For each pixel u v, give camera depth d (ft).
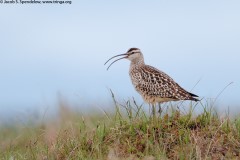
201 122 136.77
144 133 134.82
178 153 127.34
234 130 133.69
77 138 138.10
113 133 136.46
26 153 139.64
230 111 146.92
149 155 127.95
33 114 161.89
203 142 129.59
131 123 137.39
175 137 131.85
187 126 135.95
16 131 180.04
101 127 137.90
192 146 128.06
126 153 130.41
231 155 126.82
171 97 157.69
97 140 135.23
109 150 132.05
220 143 129.90
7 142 166.71
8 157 138.21
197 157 124.88
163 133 134.31
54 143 139.64
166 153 129.08
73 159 131.54
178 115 138.51
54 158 133.59
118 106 143.33
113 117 143.54
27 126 160.04
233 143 129.90
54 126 160.56
